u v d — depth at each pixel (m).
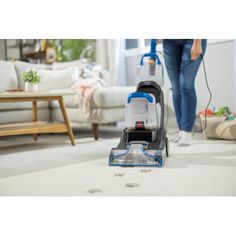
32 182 1.85
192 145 2.89
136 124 2.27
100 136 3.77
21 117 3.78
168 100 4.30
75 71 4.30
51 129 3.03
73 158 2.49
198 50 2.63
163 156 2.19
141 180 1.84
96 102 3.37
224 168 2.06
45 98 2.97
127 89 3.63
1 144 3.33
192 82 2.79
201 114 3.48
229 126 3.05
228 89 3.63
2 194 1.64
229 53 3.59
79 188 1.72
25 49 5.21
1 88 3.96
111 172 2.04
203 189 1.64
